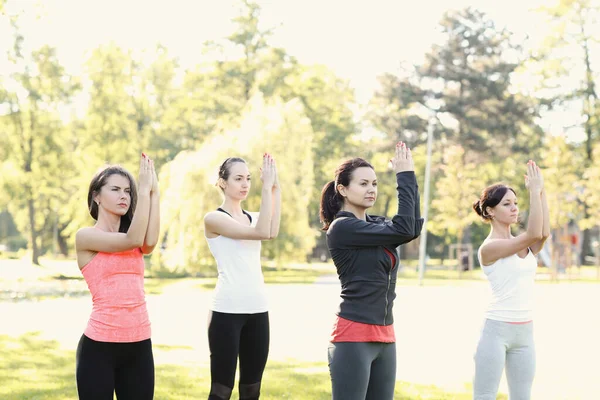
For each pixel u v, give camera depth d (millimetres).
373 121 47781
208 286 28250
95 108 40969
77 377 3967
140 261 4164
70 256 57219
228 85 44062
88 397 3900
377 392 4145
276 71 44000
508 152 45844
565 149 37250
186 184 27531
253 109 30453
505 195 5043
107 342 3934
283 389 7184
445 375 8273
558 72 42844
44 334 11867
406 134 47344
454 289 25547
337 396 4059
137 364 4039
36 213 49344
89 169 40156
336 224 4141
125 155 41531
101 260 4012
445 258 62469
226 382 5078
